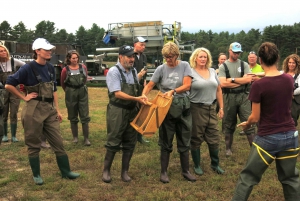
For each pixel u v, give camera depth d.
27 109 4.23
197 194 4.04
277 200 3.97
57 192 4.16
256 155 3.21
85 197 3.97
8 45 19.06
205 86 4.53
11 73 6.26
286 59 5.77
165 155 4.50
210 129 4.76
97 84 21.00
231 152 5.81
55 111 4.46
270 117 3.17
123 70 4.23
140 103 4.36
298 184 3.21
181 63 4.36
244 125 3.41
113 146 4.37
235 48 5.43
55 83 4.45
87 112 6.46
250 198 4.01
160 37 18.05
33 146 4.31
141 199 3.93
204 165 5.21
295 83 5.64
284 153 3.20
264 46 3.21
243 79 5.34
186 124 4.38
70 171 4.63
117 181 4.52
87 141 6.43
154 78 4.43
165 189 4.25
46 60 4.31
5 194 4.09
